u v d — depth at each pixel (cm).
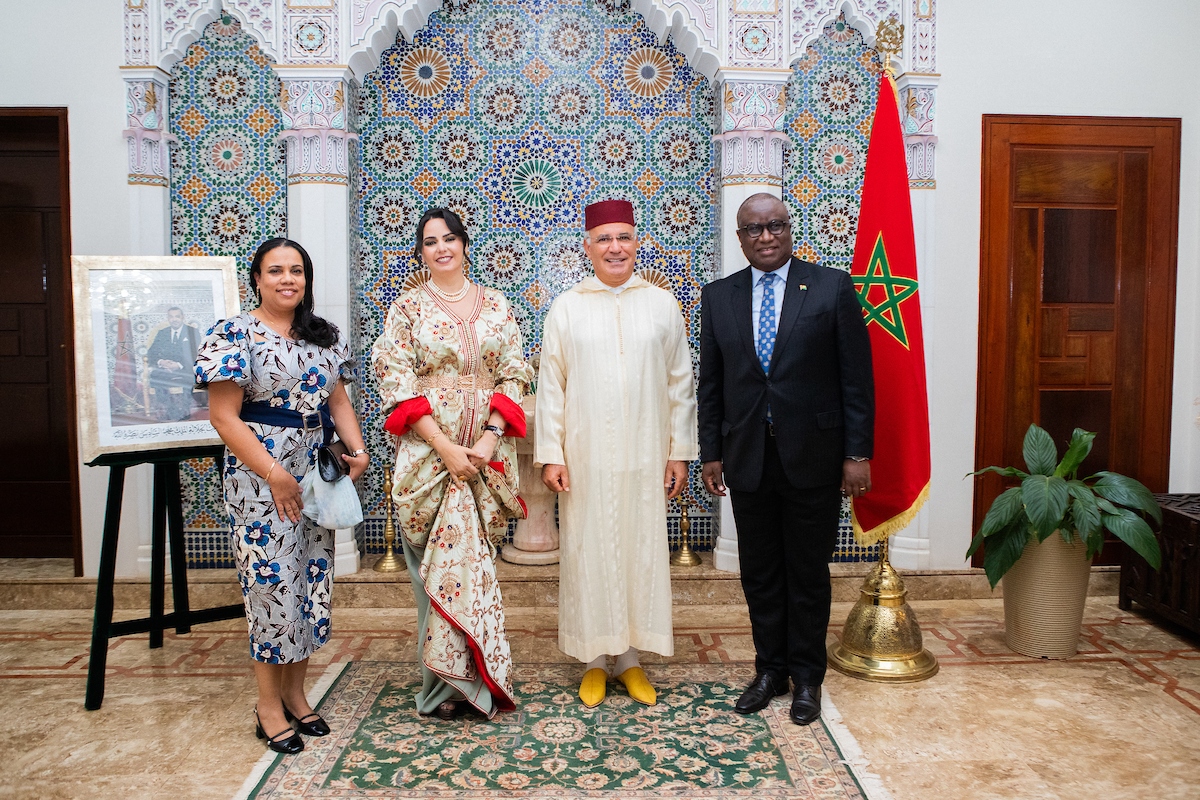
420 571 224
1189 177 322
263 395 202
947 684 244
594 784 191
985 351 321
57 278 333
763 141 315
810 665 226
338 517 204
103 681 230
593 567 229
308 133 305
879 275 259
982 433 324
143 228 308
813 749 206
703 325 234
